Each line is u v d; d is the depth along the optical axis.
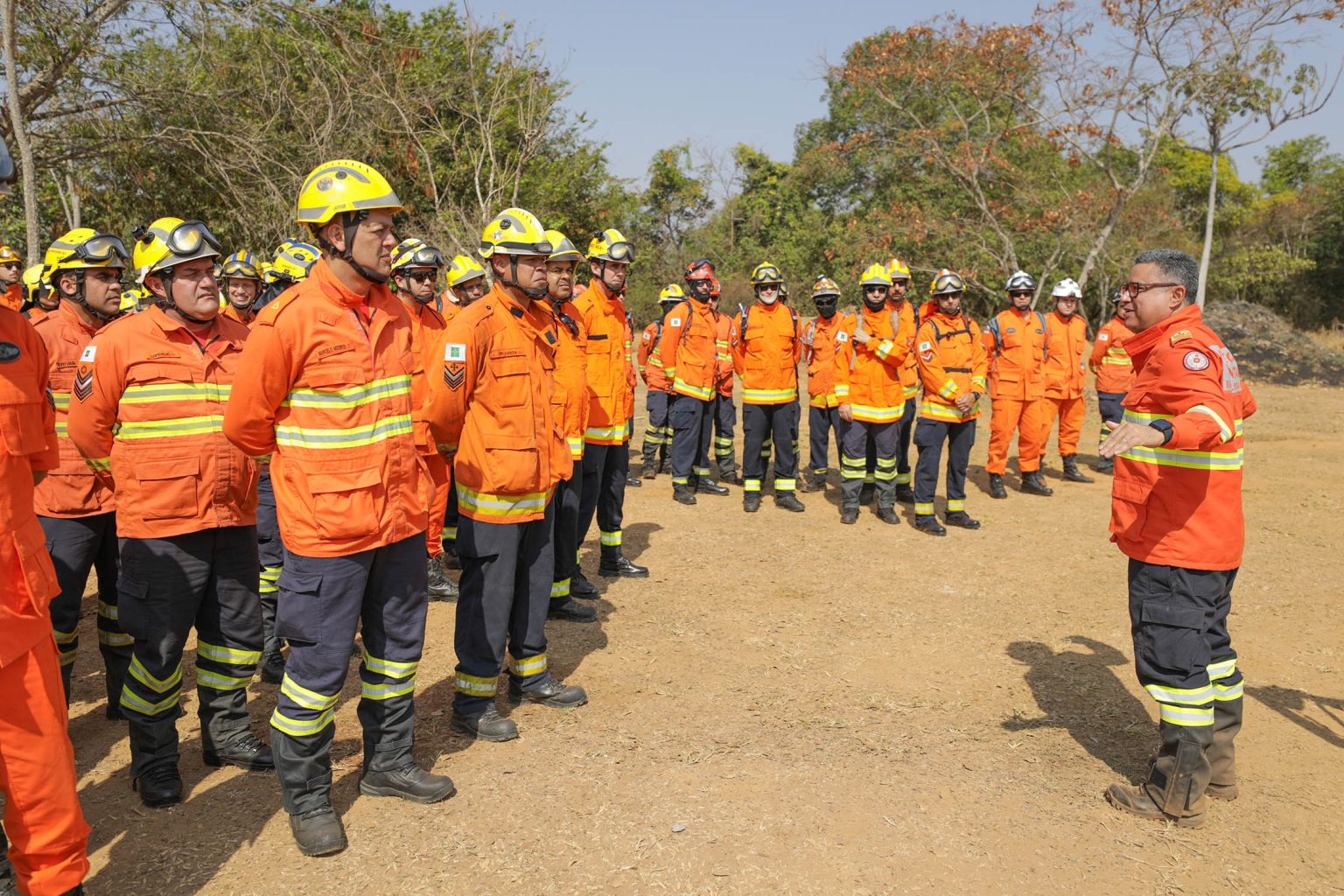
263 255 17.48
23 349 2.95
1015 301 9.95
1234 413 3.69
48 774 2.89
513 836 3.69
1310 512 9.45
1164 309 3.90
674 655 5.68
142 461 3.87
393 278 6.58
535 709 4.91
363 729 4.00
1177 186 42.75
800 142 40.97
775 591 6.95
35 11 14.11
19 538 2.84
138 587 3.89
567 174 24.23
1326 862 3.60
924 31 22.66
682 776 4.17
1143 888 3.42
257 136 16.89
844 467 8.99
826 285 10.28
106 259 4.57
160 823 3.81
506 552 4.50
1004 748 4.50
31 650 2.85
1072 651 5.81
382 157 19.62
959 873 3.48
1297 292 40.97
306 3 17.48
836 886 3.38
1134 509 3.94
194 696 5.11
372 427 3.61
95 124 16.12
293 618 3.58
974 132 26.81
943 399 8.44
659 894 3.33
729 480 11.21
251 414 3.48
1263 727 4.78
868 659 5.66
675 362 9.48
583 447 6.27
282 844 3.66
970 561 7.77
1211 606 3.84
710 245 42.53
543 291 4.47
